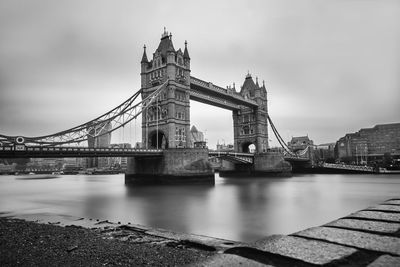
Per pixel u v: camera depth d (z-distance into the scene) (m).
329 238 5.52
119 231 21.05
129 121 74.94
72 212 35.66
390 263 4.18
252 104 117.50
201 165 76.88
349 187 66.94
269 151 121.50
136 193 57.12
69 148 56.81
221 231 24.89
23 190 71.62
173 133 80.12
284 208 37.12
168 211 35.44
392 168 133.62
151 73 87.81
